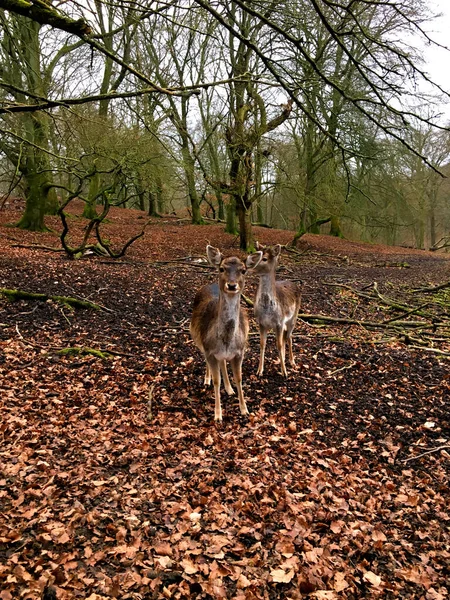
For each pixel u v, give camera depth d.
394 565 3.56
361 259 23.22
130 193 34.34
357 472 4.83
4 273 10.80
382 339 9.39
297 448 5.22
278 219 41.25
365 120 18.17
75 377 6.58
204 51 21.84
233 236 23.67
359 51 15.18
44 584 2.99
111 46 11.13
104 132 12.43
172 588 3.14
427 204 38.53
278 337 7.15
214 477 4.50
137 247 18.08
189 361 7.53
